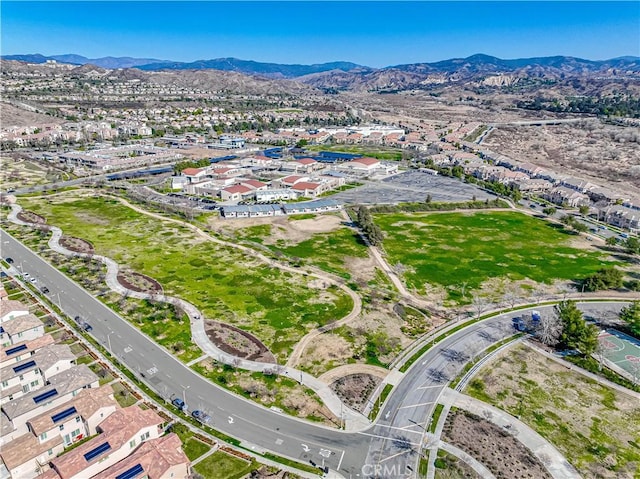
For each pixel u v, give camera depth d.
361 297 129.38
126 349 102.62
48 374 88.50
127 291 129.25
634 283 137.75
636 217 195.38
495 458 75.12
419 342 108.69
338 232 182.50
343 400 88.38
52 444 72.25
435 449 76.75
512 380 95.25
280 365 98.50
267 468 72.00
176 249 160.38
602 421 84.25
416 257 159.75
